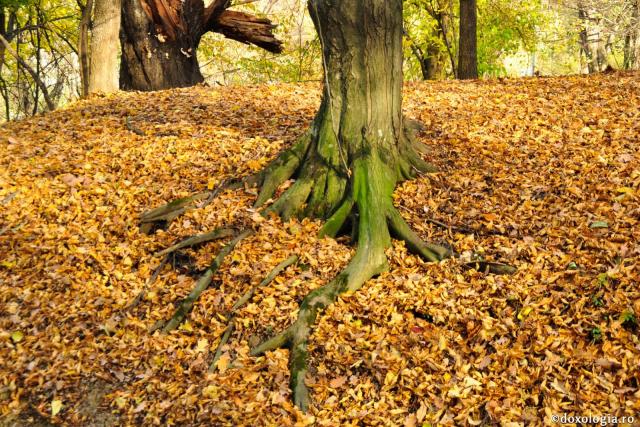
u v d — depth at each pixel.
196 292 6.15
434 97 10.65
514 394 4.81
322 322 5.67
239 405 5.07
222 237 6.81
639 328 5.02
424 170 7.54
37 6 20.20
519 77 12.64
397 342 5.42
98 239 7.02
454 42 20.95
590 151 7.57
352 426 4.81
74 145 9.12
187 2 14.34
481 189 7.22
